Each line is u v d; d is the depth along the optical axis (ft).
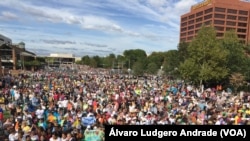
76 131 42.50
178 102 69.92
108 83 121.70
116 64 533.55
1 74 176.86
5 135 38.55
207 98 83.71
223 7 461.37
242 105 68.74
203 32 140.67
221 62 137.80
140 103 66.49
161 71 305.94
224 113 55.52
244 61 149.69
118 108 60.85
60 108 58.75
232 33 155.12
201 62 139.95
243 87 148.87
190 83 158.10
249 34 472.03
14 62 334.24
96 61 620.08
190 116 52.19
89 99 68.90
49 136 38.58
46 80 134.41
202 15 493.77
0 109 51.88
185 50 198.80
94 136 41.57
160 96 78.54
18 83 107.96
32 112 52.65
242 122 48.98
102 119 47.91
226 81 148.66
